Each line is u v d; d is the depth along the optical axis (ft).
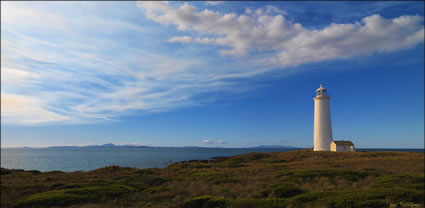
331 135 244.22
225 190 77.56
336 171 104.63
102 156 490.08
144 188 83.51
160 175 123.34
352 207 52.95
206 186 82.33
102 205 60.75
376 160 160.56
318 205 54.29
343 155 201.46
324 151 229.86
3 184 93.40
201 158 399.85
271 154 240.53
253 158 220.64
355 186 78.74
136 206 61.16
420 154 209.05
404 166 131.85
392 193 60.64
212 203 58.39
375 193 61.21
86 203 63.67
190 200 60.80
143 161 331.16
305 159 193.57
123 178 106.32
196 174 111.86
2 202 67.62
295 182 86.28
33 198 65.41
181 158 406.00
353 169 118.93
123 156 483.51
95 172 137.39
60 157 465.47
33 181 102.89
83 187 83.46
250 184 83.97
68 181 100.83
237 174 112.78
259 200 59.36
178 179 101.04
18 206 61.00
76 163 305.94
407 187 72.43
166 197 71.05
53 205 61.41
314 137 250.37
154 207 59.72
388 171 110.01
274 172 116.37
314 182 88.12
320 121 245.65
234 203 57.72
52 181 103.04
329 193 63.00
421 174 96.02
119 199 67.97
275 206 54.75
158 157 440.04
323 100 246.47
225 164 173.06
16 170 151.94
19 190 81.41
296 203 56.44
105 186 81.25
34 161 358.02
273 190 71.87
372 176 95.76
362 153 212.64
